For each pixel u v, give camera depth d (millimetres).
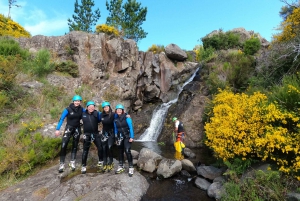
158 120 9984
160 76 12086
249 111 4402
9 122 5812
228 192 3775
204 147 7477
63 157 4727
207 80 10281
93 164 5395
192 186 4574
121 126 4684
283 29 7840
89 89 8961
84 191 3965
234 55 11203
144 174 5047
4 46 8391
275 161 4023
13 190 4070
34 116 6352
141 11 20266
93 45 10109
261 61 7832
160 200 4020
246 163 4172
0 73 6852
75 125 4801
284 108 4199
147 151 5691
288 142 3648
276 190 3336
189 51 16266
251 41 12445
